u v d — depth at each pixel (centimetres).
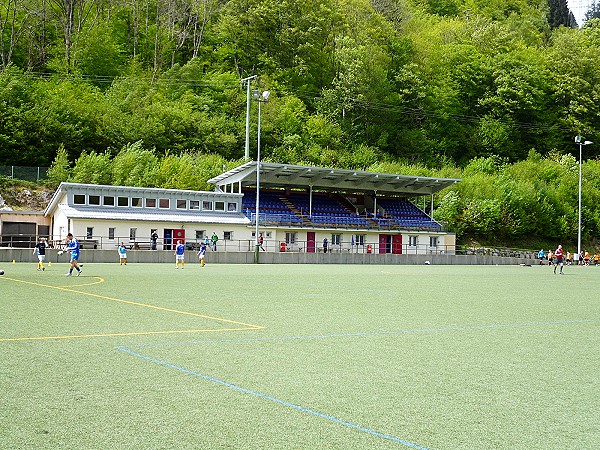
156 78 10150
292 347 1153
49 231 6381
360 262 6003
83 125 8150
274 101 9950
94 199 5650
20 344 1125
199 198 6159
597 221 9069
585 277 4466
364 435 655
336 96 10681
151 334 1269
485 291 2759
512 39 13350
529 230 8562
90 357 1016
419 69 11800
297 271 4175
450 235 7362
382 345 1202
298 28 11575
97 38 10281
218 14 12125
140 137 8331
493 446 631
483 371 980
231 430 660
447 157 10775
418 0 16000
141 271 3725
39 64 10275
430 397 814
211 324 1441
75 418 690
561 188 9156
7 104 7800
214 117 9194
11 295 2052
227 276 3372
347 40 11300
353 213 7231
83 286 2477
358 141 10462
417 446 626
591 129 11600
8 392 791
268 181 6588
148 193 5884
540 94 11544
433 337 1323
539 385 893
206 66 11100
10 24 10331
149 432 648
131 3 11350
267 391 823
